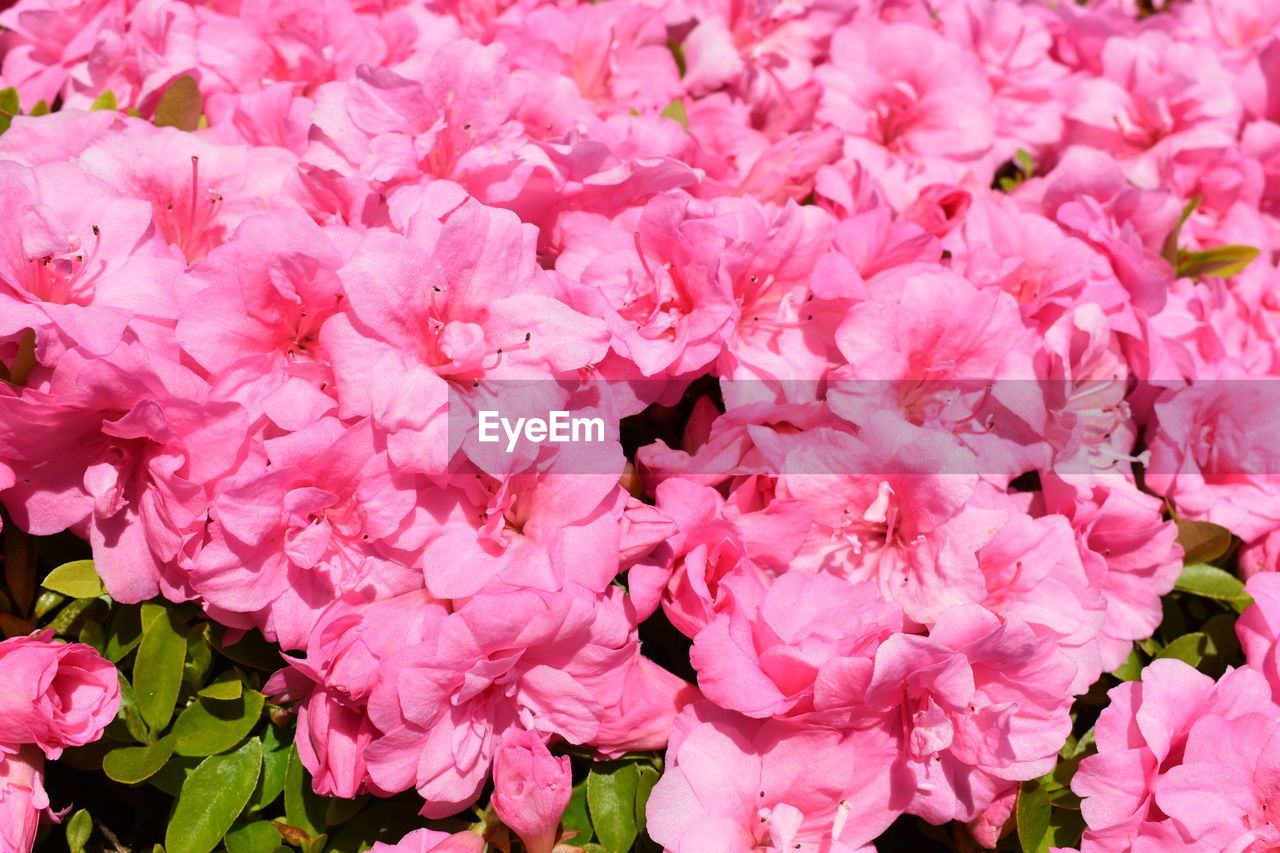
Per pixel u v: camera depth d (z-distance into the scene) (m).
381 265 0.60
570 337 0.60
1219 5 0.86
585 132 0.67
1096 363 0.67
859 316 0.64
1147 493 0.69
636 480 0.64
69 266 0.61
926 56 0.75
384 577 0.60
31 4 0.75
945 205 0.73
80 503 0.61
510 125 0.65
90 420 0.60
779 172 0.70
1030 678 0.61
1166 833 0.61
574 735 0.60
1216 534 0.67
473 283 0.61
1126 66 0.79
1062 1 0.83
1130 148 0.79
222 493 0.58
